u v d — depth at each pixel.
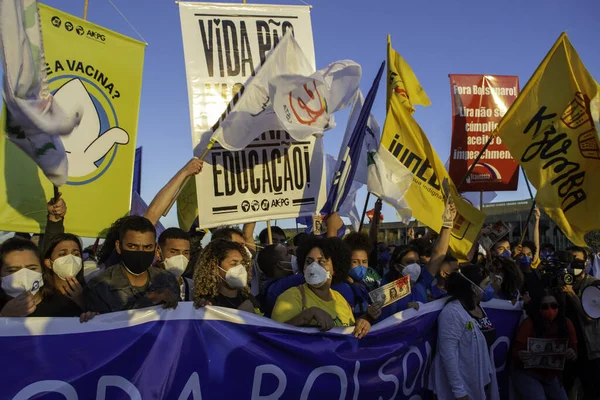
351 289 4.29
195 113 5.07
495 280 5.56
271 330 3.43
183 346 3.15
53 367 2.80
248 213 5.15
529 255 7.58
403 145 5.74
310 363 3.55
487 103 7.48
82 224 4.39
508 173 7.46
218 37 5.24
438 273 4.95
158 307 3.14
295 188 5.35
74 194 4.39
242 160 5.16
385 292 3.84
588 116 5.95
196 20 5.20
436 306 4.41
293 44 4.99
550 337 4.91
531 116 6.12
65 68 4.45
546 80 6.16
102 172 4.55
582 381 5.58
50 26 4.41
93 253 6.03
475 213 5.66
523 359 4.86
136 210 7.18
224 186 5.08
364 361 3.80
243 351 3.32
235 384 3.28
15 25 3.02
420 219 5.66
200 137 5.04
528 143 6.11
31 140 3.18
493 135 6.15
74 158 4.41
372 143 7.13
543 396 4.83
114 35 4.76
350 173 5.43
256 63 5.32
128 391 2.95
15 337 2.76
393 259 4.94
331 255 3.85
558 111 6.06
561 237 22.97
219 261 3.65
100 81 4.62
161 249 3.98
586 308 5.27
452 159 7.34
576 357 5.09
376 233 6.35
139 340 3.03
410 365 4.18
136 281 3.30
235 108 4.71
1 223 4.14
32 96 3.17
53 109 3.32
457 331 4.23
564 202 5.94
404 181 5.59
